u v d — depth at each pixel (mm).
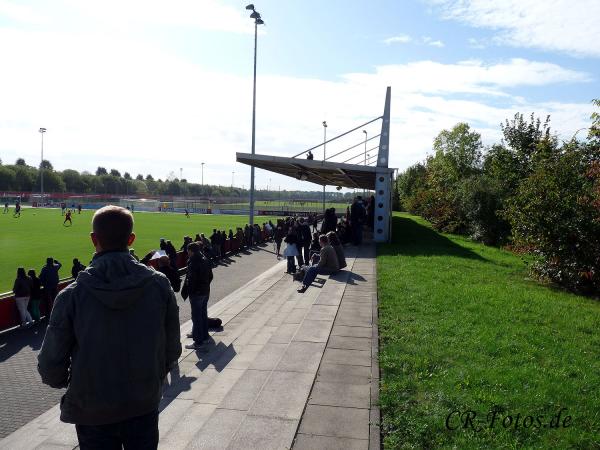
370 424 5082
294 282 16422
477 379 6262
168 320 2957
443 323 9039
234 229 46219
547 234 15562
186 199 137125
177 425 5980
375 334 8305
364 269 15898
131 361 2711
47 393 8344
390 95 24188
